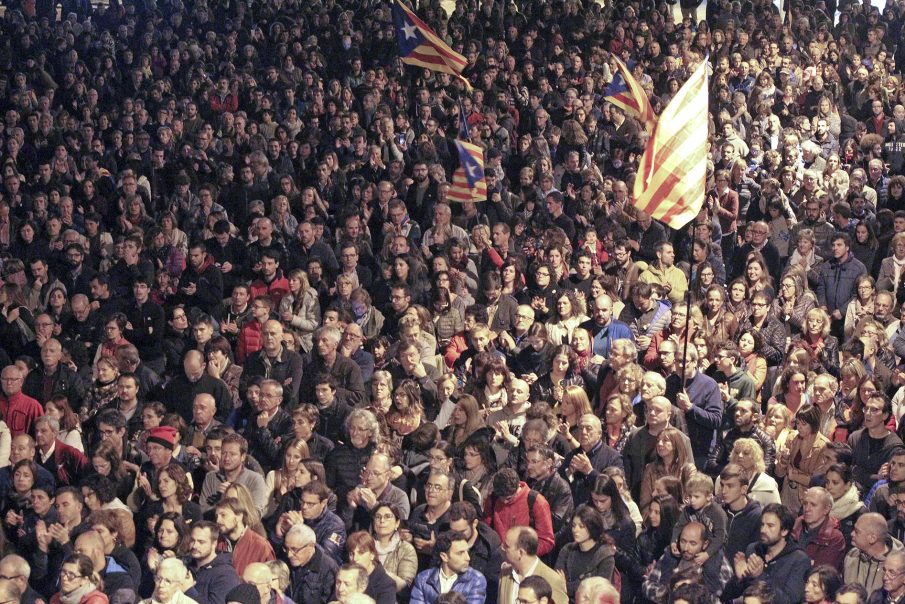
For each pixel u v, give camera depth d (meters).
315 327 23.39
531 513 15.60
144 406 19.11
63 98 37.16
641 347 21.12
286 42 39.16
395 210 27.58
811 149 31.86
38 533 15.72
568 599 14.44
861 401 17.98
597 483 15.41
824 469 16.17
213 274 24.62
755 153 33.34
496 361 18.97
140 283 23.06
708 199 28.16
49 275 25.92
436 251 26.61
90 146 32.91
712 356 20.30
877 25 43.59
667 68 38.56
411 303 23.77
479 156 27.56
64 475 17.86
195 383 20.16
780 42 42.03
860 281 23.14
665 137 19.03
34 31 39.88
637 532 15.65
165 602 13.98
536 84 37.38
